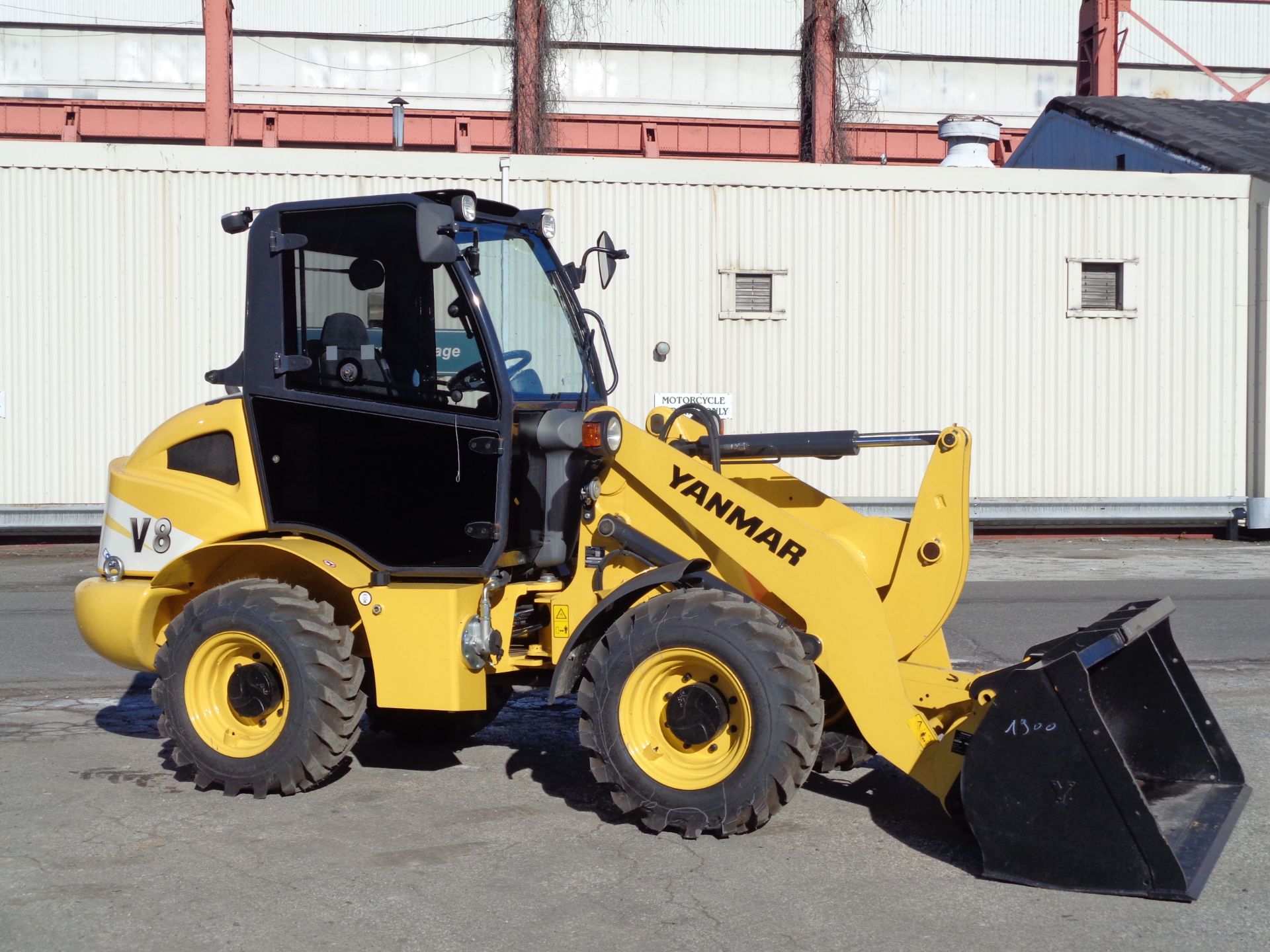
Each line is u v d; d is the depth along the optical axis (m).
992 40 36.12
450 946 3.97
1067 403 16.48
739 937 4.04
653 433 6.04
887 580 5.53
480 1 33.91
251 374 5.75
